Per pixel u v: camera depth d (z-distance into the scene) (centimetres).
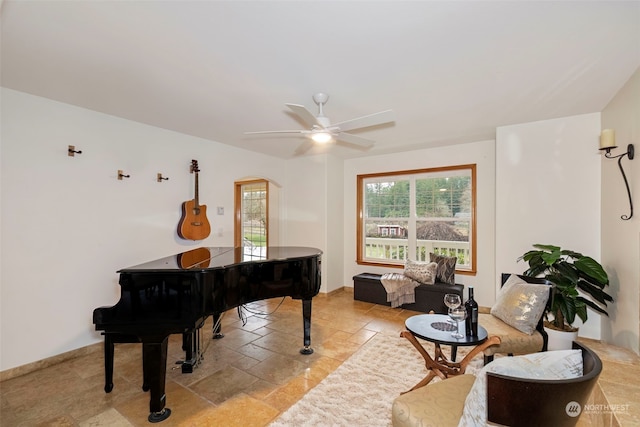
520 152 342
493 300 420
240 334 345
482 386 116
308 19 162
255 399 221
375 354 290
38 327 267
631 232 242
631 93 233
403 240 505
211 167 424
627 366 208
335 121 325
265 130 371
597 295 272
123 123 329
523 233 339
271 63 210
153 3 149
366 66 213
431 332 217
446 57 202
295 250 352
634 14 158
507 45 188
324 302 475
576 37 180
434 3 150
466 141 424
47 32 175
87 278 300
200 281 209
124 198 330
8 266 252
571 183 317
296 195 543
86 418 201
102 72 224
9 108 253
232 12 156
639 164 224
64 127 284
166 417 201
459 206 455
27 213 262
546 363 123
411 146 455
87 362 280
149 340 200
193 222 388
